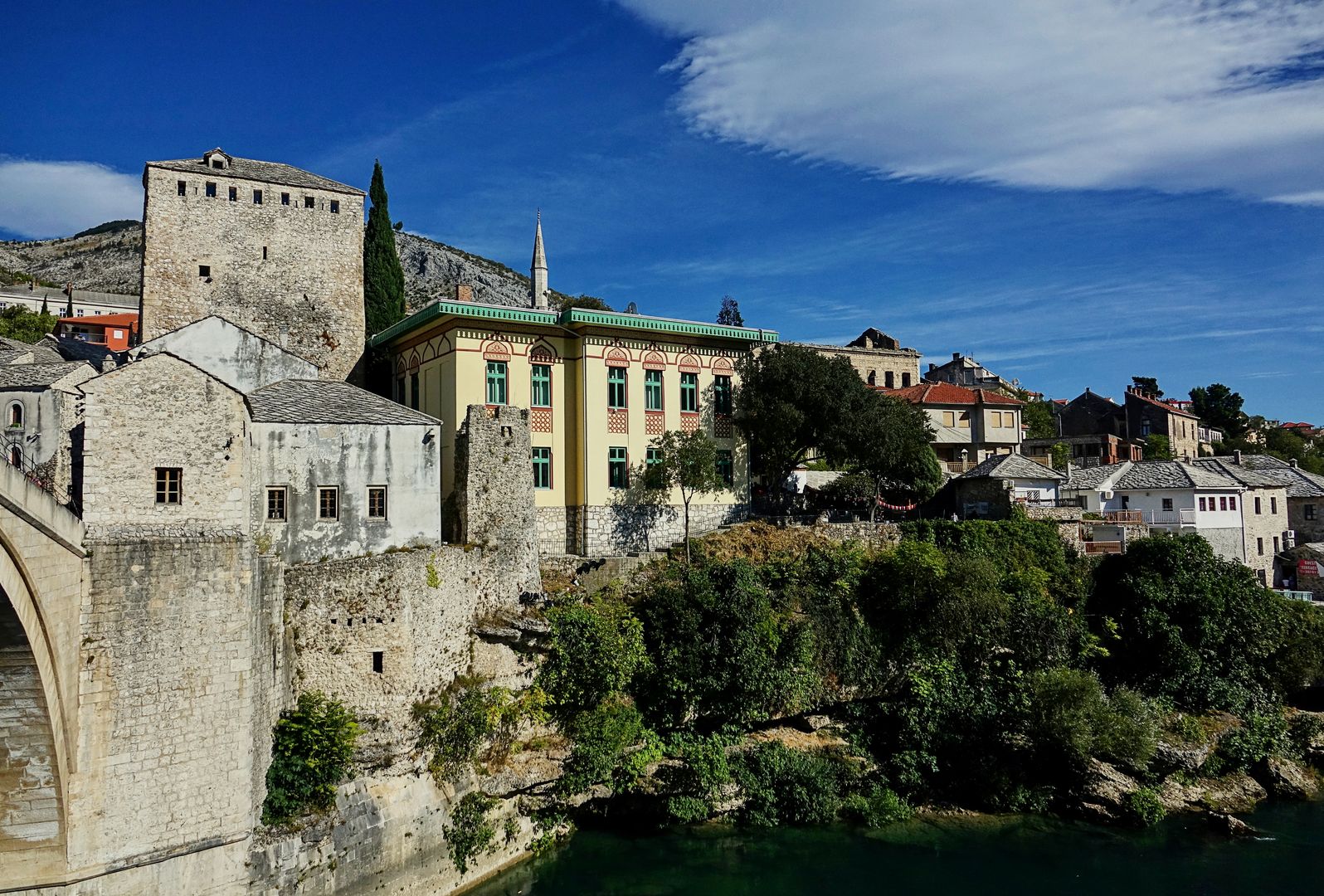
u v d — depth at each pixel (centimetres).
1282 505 6769
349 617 2892
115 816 2231
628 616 3684
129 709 2261
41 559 1994
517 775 3234
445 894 2919
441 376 4409
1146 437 10062
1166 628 4550
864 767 3803
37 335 8269
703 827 3516
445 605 3212
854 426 4788
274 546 3006
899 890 3062
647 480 4675
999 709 4031
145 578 2297
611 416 4606
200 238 4800
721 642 3694
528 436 3844
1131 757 3784
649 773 3506
